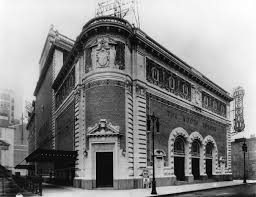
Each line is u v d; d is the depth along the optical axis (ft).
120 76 95.14
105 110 92.43
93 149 92.68
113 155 90.68
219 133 167.84
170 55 123.34
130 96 97.91
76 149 102.12
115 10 123.65
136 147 96.94
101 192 80.94
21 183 100.48
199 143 142.61
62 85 140.05
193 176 128.77
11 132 258.37
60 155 98.58
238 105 205.67
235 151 196.34
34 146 231.91
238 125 202.80
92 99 95.25
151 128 104.78
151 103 107.65
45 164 127.95
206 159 150.51
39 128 204.03
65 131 126.52
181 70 130.00
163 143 111.55
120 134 91.56
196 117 140.87
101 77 94.22
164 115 114.62
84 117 98.73
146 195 72.02
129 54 100.48
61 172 127.03
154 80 111.24
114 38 96.37
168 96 118.62
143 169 96.22
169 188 95.40
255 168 183.73
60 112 141.28
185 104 131.13
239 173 191.42
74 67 115.75
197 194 79.97
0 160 246.06
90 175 91.35
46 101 178.19
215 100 167.53
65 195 73.10
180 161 125.29
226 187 110.01
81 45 104.32
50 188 99.40
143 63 105.19
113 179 89.66
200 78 144.36
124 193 77.30
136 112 99.30
